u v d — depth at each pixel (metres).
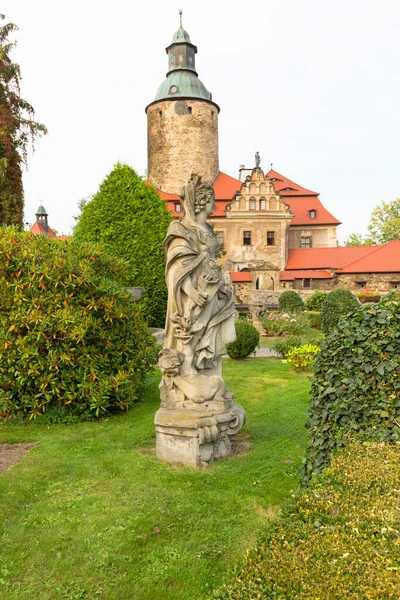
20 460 4.92
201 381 4.96
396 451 3.09
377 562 1.87
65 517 3.67
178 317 4.86
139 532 3.45
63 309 6.38
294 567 1.88
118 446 5.34
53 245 7.32
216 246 5.33
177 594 2.81
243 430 5.87
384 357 3.68
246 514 3.72
